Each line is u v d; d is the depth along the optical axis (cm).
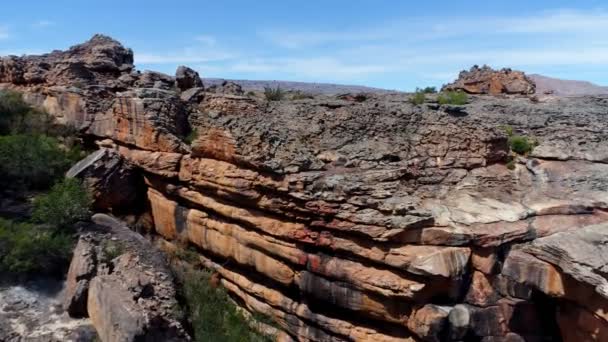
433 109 2202
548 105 2853
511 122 2384
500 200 1752
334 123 2058
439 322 1412
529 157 2025
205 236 1961
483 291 1502
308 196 1611
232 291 1917
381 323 1559
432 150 1928
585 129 2247
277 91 3114
